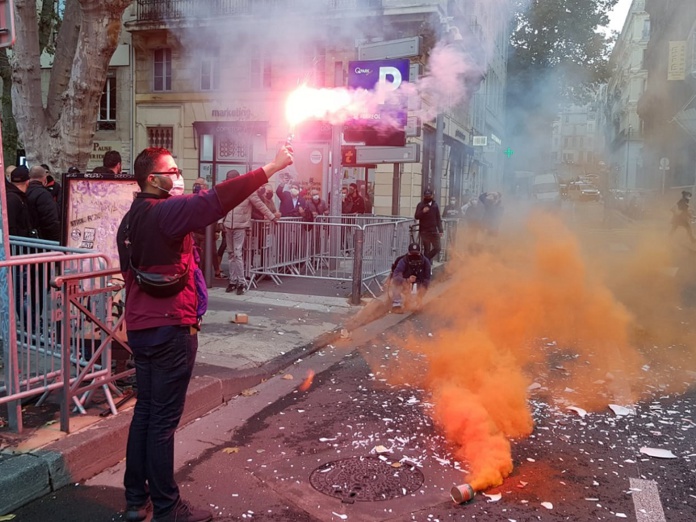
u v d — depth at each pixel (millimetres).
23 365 4211
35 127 8172
